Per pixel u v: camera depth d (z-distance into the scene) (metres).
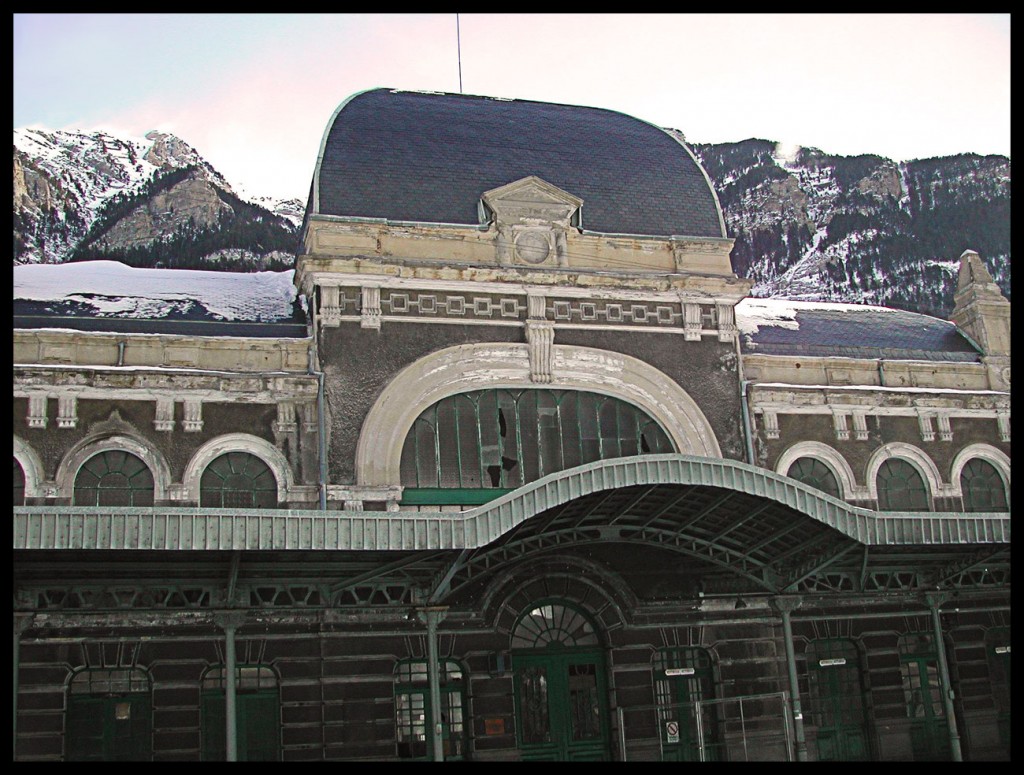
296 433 27.47
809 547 26.41
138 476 26.34
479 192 30.77
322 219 28.88
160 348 27.39
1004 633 32.50
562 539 27.23
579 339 29.95
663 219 32.03
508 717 27.44
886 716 30.69
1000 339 35.03
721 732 29.08
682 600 29.47
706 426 30.28
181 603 25.75
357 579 24.52
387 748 26.33
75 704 24.98
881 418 32.62
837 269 124.50
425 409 28.44
